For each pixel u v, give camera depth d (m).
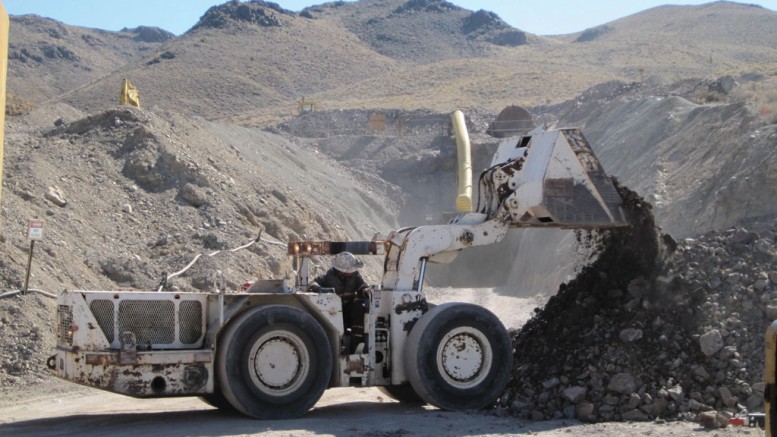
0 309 15.74
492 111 65.81
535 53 137.12
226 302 10.53
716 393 10.80
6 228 19.38
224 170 29.55
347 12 187.88
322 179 42.03
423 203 49.81
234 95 117.44
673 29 150.00
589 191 11.80
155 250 23.00
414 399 12.14
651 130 31.47
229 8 152.25
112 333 10.25
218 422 10.45
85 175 25.48
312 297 10.88
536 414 10.84
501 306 26.36
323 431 9.87
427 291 31.62
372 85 108.25
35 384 14.44
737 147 22.02
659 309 11.87
